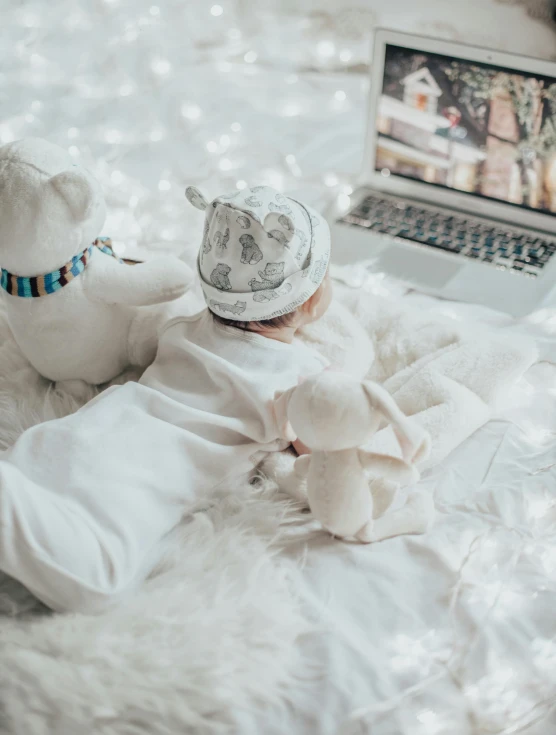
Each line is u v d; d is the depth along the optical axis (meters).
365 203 1.62
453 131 1.50
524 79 1.39
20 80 2.01
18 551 0.85
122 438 0.98
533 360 1.18
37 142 1.03
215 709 0.81
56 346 1.11
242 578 0.93
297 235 1.00
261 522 1.00
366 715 0.81
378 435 1.09
